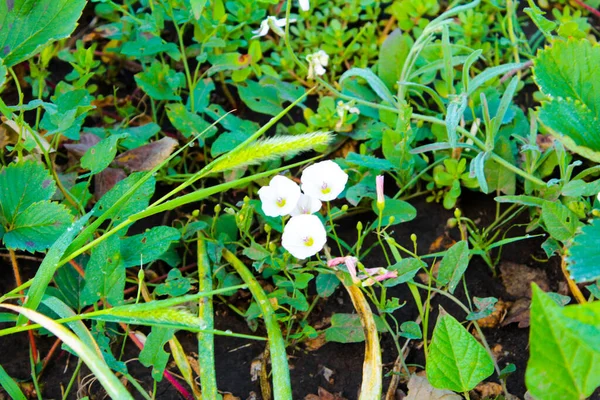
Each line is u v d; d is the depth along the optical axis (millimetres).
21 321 437
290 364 508
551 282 535
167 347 517
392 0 708
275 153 424
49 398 496
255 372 505
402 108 548
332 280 511
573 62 491
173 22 678
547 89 493
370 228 528
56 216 482
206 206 588
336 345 515
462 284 536
